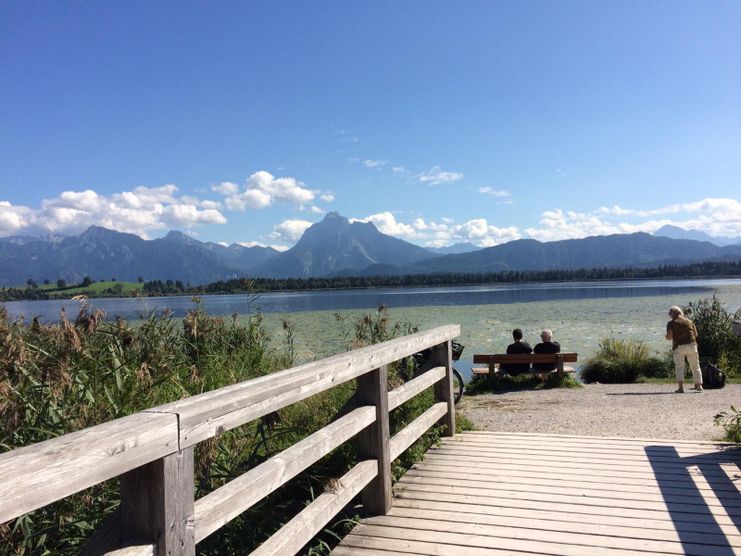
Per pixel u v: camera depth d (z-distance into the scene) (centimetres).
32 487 139
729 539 349
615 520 379
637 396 1080
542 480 463
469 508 404
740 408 891
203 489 338
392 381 575
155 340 653
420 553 334
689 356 1138
